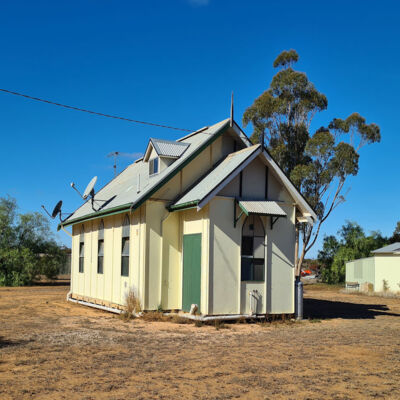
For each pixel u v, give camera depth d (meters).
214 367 8.97
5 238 39.81
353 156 39.28
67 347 10.70
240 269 15.54
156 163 18.16
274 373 8.60
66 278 51.31
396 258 34.16
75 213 24.33
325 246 50.94
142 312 15.73
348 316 19.16
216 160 17.75
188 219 16.11
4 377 8.05
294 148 41.78
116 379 8.00
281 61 43.12
